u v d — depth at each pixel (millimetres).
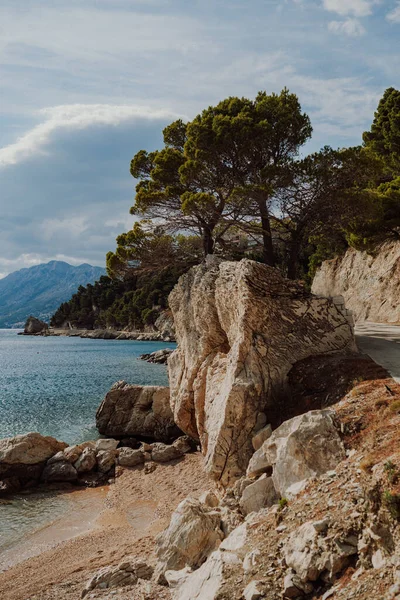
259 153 28328
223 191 29188
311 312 19141
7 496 24281
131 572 12680
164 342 146750
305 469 11477
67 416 41188
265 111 28312
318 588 7574
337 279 57250
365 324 36656
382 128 48469
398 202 33500
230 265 22328
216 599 8164
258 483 12508
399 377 14688
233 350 18859
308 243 33531
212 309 23844
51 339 194500
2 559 17125
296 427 12680
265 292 18984
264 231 29219
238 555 9336
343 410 12680
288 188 27594
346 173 27344
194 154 28625
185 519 12148
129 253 32281
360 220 30562
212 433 17766
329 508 8945
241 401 16531
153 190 31891
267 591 7871
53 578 14758
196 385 23328
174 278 165250
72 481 25891
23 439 27062
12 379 65875
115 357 100500
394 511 6992
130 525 19719
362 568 7285
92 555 16750
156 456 28062
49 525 20406
